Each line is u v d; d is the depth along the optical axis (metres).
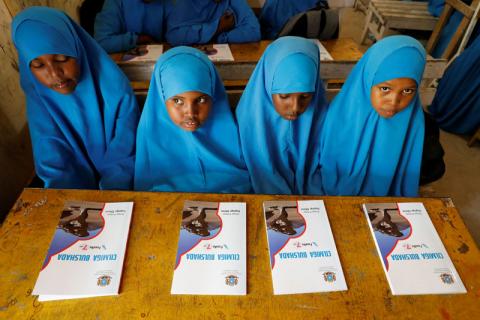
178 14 2.08
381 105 0.98
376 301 0.67
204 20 2.11
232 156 1.21
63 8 2.00
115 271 0.69
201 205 0.83
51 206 0.81
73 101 1.12
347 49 1.80
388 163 1.17
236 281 0.68
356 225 0.80
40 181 1.19
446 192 1.82
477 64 1.98
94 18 2.10
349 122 1.14
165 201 0.84
